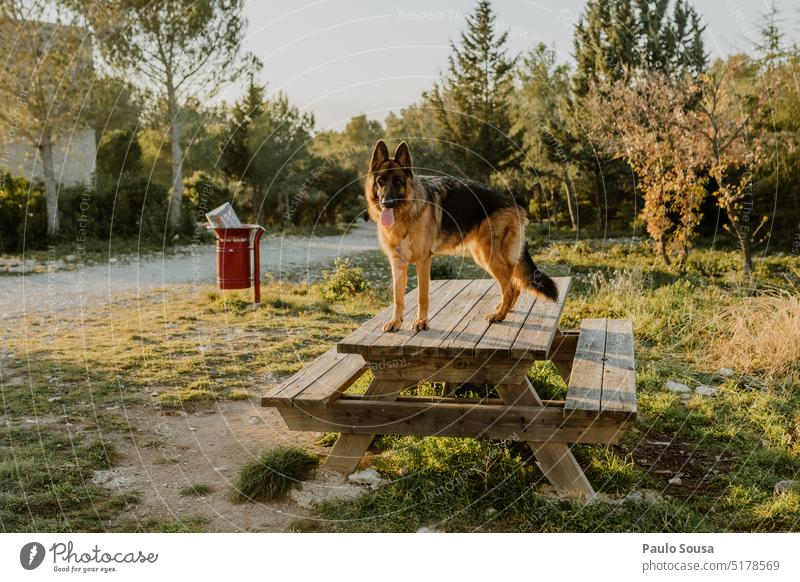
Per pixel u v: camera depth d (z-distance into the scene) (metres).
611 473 3.62
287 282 11.52
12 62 14.09
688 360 6.04
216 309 8.77
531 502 3.34
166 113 19.11
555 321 4.10
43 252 14.50
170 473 3.80
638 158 11.50
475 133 18.89
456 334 3.77
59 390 5.21
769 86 11.72
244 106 24.77
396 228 3.93
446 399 3.81
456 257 14.31
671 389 5.15
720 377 5.48
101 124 17.77
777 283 9.34
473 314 4.41
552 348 4.85
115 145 21.41
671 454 4.00
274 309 8.73
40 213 15.43
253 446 4.20
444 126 19.25
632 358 4.04
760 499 3.39
